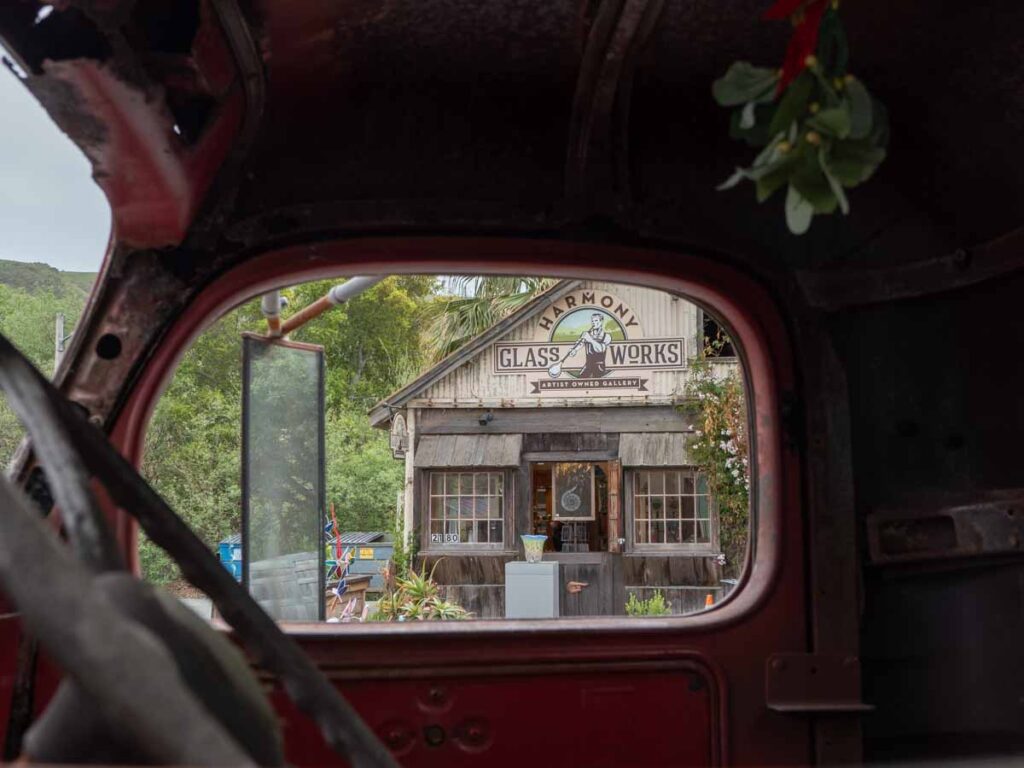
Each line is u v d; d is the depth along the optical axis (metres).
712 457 10.45
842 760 2.47
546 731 2.40
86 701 0.59
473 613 12.88
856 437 2.65
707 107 2.56
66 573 0.53
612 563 12.75
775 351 2.63
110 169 2.00
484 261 2.51
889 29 2.33
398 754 2.35
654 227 2.58
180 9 1.87
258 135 2.38
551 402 12.89
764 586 2.55
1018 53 2.32
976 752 2.50
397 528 13.73
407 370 20.38
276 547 2.84
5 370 0.82
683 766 2.44
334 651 2.35
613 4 2.12
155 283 2.29
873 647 2.61
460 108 2.51
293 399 2.90
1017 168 2.55
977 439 2.67
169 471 11.65
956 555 2.62
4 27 1.59
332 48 2.28
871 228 2.68
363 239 2.46
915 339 2.69
